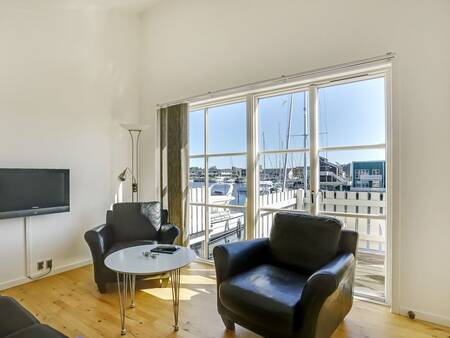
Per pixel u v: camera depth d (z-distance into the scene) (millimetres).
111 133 3846
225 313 1942
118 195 3932
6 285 2875
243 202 3277
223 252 1985
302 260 2141
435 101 2152
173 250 2363
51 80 3238
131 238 3150
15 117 2947
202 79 3490
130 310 2381
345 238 2084
